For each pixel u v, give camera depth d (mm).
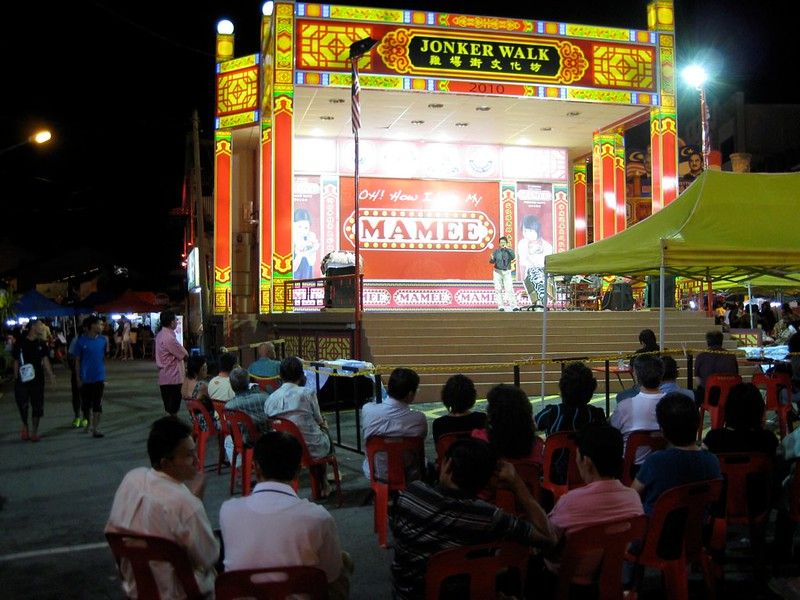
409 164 22234
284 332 17531
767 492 5145
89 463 9797
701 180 9555
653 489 4578
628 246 9375
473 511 3633
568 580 3768
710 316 18438
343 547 6191
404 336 15680
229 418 7910
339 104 18703
